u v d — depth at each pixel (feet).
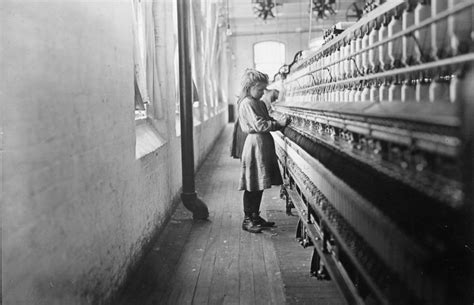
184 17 15.66
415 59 4.85
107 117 9.36
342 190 5.42
